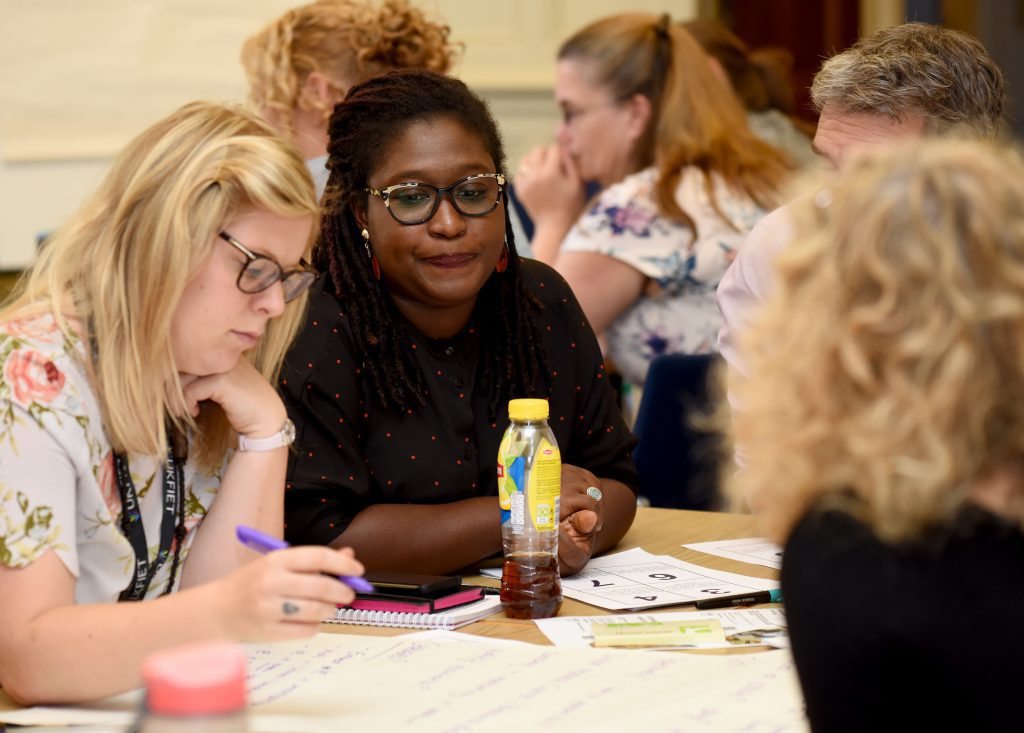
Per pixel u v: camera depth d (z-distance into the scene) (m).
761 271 2.76
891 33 2.61
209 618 1.69
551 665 1.89
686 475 3.54
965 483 1.13
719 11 7.95
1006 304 1.09
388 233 2.45
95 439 1.92
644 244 3.99
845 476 1.19
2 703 1.86
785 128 4.80
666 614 2.20
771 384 1.22
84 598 1.96
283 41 3.85
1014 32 8.23
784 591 1.24
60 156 6.43
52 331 1.90
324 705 1.75
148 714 0.93
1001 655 1.11
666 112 4.12
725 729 1.62
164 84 6.55
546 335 2.73
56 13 6.34
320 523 2.43
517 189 5.01
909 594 1.15
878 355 1.14
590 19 6.95
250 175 1.86
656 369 3.58
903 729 1.16
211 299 1.90
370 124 2.47
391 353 2.53
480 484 2.61
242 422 2.16
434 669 1.89
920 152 1.20
